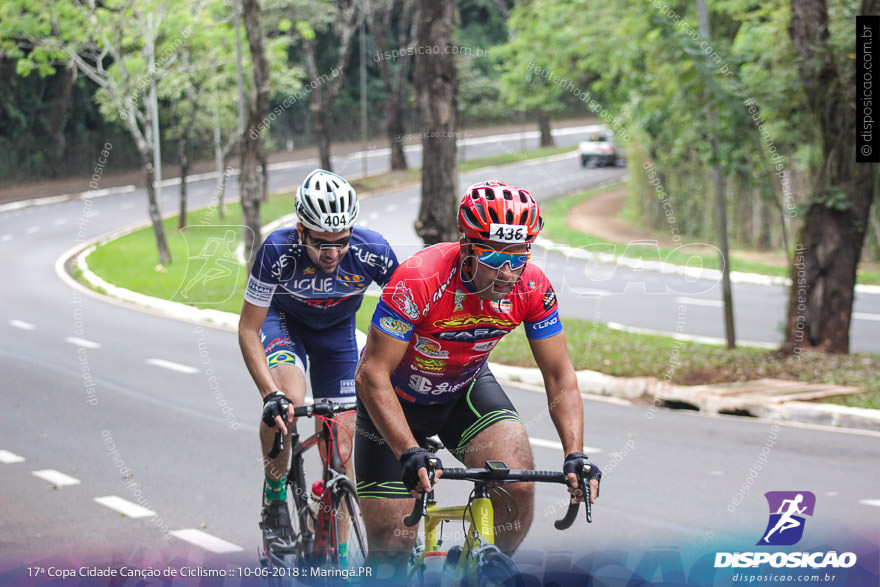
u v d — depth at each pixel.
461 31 38.50
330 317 5.09
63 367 11.88
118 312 16.62
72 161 49.72
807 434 8.71
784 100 12.09
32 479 7.29
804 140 12.97
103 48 23.73
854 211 12.09
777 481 7.15
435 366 4.11
